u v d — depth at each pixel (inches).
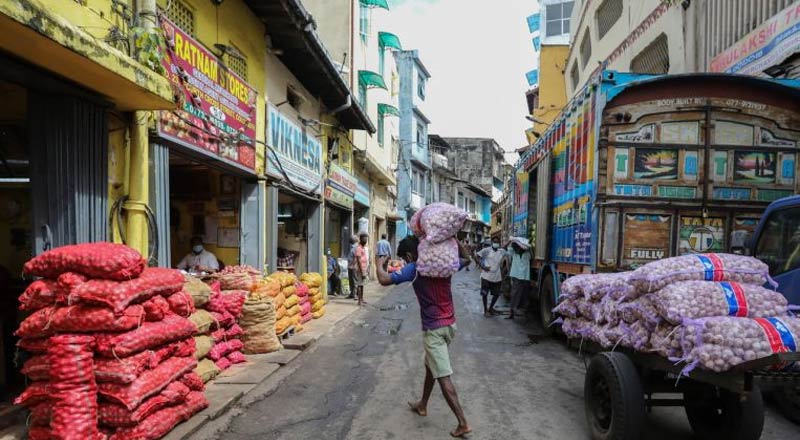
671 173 248.7
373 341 307.9
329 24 610.9
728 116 247.0
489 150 1892.2
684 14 395.5
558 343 308.7
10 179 188.9
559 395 204.4
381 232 934.4
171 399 151.9
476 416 178.4
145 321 148.3
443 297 165.0
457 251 164.9
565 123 321.1
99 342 133.0
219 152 263.9
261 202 325.4
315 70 405.4
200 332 195.9
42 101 162.2
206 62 248.1
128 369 134.3
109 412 135.4
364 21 710.5
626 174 250.2
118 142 193.9
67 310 132.6
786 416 181.0
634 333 143.1
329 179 510.0
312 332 323.6
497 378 228.7
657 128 249.8
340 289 574.2
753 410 141.6
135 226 196.5
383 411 182.7
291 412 181.0
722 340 115.0
